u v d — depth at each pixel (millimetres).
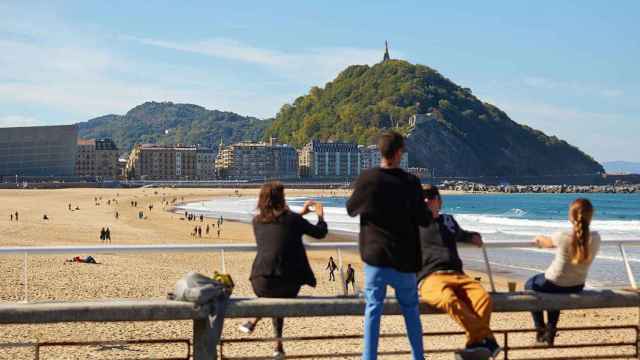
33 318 5348
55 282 24062
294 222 5871
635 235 59812
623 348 9281
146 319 5434
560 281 6250
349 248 6293
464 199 195250
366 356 5500
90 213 93062
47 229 60906
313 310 5648
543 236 6438
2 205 107875
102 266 29969
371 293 5480
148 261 33188
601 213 117062
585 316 16094
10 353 10352
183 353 10969
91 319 5395
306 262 5898
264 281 5773
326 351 10836
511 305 6047
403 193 5398
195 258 35938
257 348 11312
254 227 5988
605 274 31016
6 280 23750
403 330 13602
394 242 5363
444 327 14656
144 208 112812
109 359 10281
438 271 5992
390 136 5547
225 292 5574
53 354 10344
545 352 8914
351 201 5465
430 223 5586
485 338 5781
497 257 39812
